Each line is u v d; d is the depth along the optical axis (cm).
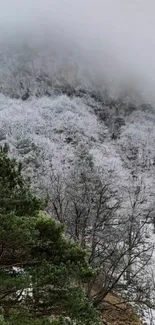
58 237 642
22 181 683
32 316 566
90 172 2294
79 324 528
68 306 554
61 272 559
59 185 2041
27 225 564
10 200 608
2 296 604
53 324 539
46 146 3841
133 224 1914
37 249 638
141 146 5725
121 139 6031
